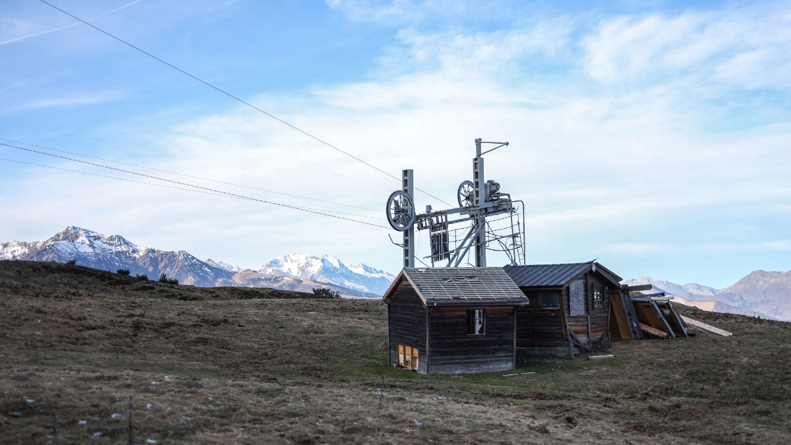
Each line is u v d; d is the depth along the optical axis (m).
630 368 26.72
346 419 14.69
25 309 26.55
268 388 17.86
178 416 13.20
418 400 18.20
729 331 34.75
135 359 21.75
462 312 27.11
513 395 21.19
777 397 20.80
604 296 33.28
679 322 34.16
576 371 26.77
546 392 22.23
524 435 14.45
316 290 66.06
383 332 36.62
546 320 30.39
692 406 19.86
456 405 17.73
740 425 17.11
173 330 29.02
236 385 17.98
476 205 44.03
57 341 22.06
